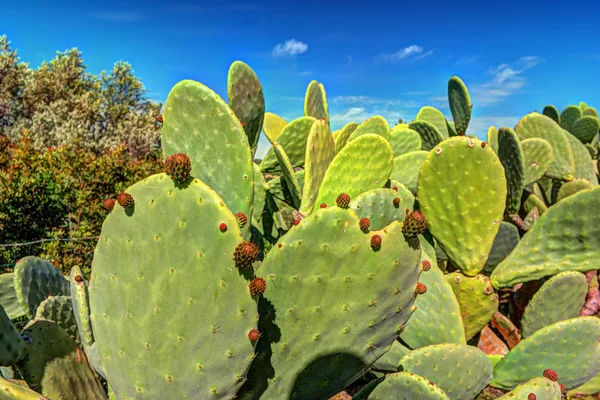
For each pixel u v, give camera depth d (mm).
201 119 2543
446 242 3066
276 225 4730
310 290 1680
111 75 22328
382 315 1735
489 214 2900
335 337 1727
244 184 2508
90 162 8805
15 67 18328
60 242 6977
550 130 4883
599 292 4152
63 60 20234
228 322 1480
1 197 7043
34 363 1900
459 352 2318
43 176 7562
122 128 19547
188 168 1499
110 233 1636
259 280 1452
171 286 1525
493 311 3072
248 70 3777
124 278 1612
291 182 3736
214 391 1532
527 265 3172
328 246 1653
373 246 1655
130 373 1620
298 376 1752
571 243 3059
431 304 2752
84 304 2109
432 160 2936
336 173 3252
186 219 1497
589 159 5672
